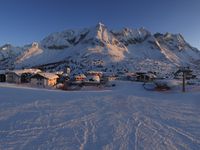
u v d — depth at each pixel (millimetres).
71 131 11656
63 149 9156
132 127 12797
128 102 23609
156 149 9453
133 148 9516
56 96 26609
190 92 40531
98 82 63875
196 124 13953
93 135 11102
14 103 19547
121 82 73688
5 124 12430
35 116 14750
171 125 13539
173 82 51219
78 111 17219
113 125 13148
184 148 9625
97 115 15922
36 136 10617
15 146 9273
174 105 22734
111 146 9680
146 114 16891
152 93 38406
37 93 29078
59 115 15398
